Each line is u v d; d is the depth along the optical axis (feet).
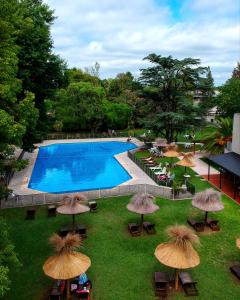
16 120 57.16
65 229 67.05
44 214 77.61
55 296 46.06
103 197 87.81
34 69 103.40
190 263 46.80
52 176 115.24
